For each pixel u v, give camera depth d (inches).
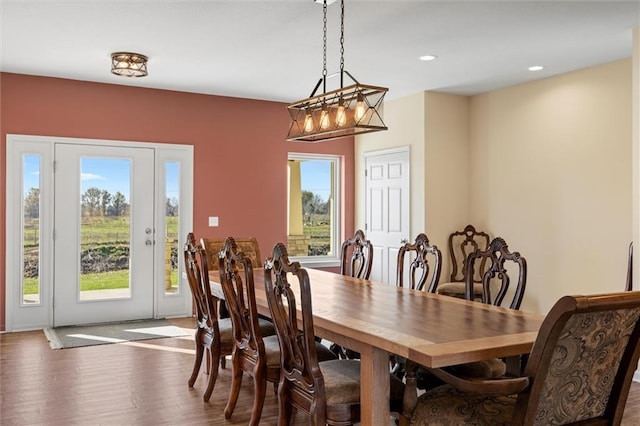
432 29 166.1
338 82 235.6
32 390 152.9
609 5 146.6
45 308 229.1
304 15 155.3
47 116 226.8
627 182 193.5
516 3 145.7
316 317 108.3
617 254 196.7
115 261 242.4
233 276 125.6
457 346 84.4
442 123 254.1
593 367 78.7
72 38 176.1
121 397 148.1
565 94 216.1
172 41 179.3
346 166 297.4
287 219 279.9
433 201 251.3
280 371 116.2
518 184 235.5
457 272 256.5
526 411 74.6
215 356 144.9
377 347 91.7
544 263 224.1
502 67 208.5
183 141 254.4
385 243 275.6
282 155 278.4
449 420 86.2
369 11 152.0
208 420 132.8
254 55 195.0
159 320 246.5
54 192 229.5
